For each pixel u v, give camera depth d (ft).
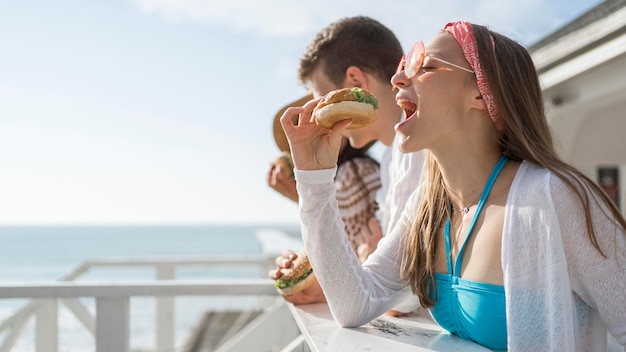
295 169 4.95
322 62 7.10
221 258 15.08
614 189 17.69
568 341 3.85
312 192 4.91
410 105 4.67
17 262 182.60
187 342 26.43
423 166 5.59
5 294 7.16
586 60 12.17
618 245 3.96
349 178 7.28
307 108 4.89
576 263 4.03
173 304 13.12
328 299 5.11
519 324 3.98
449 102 4.42
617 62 12.55
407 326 5.32
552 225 3.92
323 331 4.98
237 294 7.57
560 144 5.03
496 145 4.60
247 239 376.89
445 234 4.86
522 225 4.06
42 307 10.71
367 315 5.14
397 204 6.03
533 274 3.98
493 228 4.39
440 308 4.93
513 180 4.32
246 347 8.34
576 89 14.64
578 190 3.97
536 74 4.61
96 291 7.25
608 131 17.25
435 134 4.49
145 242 321.93
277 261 6.79
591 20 11.92
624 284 3.98
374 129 7.05
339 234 4.98
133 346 32.58
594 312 4.36
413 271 5.13
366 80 6.92
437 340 4.66
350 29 6.95
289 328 8.38
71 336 30.12
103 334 7.22
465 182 4.66
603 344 4.42
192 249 245.45
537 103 4.54
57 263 177.68
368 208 7.22
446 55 4.44
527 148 4.27
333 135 4.82
